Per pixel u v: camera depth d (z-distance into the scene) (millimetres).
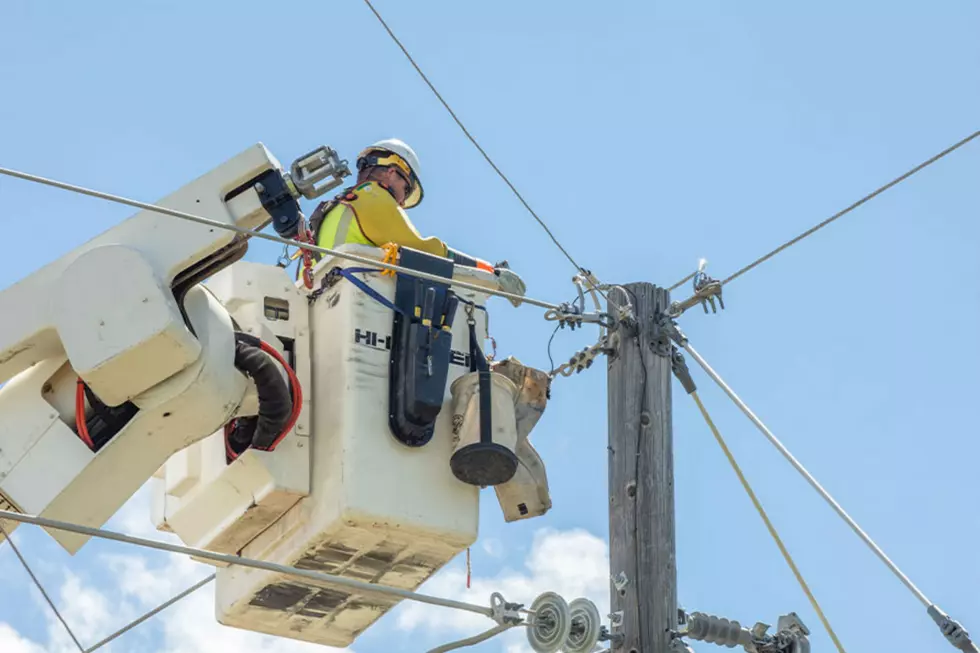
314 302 20484
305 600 21062
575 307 20766
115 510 19000
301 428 19984
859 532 20234
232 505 20219
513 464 19719
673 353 21203
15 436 18641
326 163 19188
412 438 19781
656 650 19719
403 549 20078
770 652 20219
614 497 20406
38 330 18375
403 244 20375
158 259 18531
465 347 20406
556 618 19016
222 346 18766
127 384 18172
